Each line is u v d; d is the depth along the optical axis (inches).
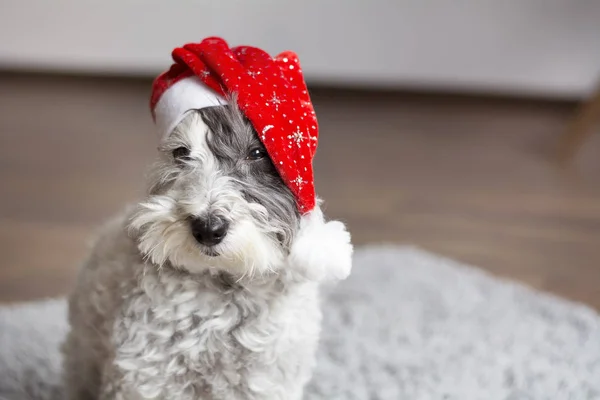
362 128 128.8
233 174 40.8
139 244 39.9
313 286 44.6
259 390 42.4
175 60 44.6
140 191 51.1
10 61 140.4
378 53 142.3
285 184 41.2
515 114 140.0
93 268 48.8
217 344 41.1
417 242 90.0
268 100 40.6
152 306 41.2
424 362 62.7
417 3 137.8
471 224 95.5
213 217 37.6
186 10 136.9
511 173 113.0
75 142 113.9
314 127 43.1
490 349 64.8
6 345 63.4
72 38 138.8
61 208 92.8
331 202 98.7
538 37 139.9
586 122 118.2
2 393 57.3
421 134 127.6
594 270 85.8
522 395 58.5
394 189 104.5
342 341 65.4
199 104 41.1
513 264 86.2
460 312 70.9
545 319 70.3
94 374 52.4
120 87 140.2
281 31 139.3
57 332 66.4
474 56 142.3
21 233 86.4
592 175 114.3
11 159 106.1
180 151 42.2
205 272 41.1
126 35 139.0
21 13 135.9
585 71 142.1
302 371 45.1
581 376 61.0
